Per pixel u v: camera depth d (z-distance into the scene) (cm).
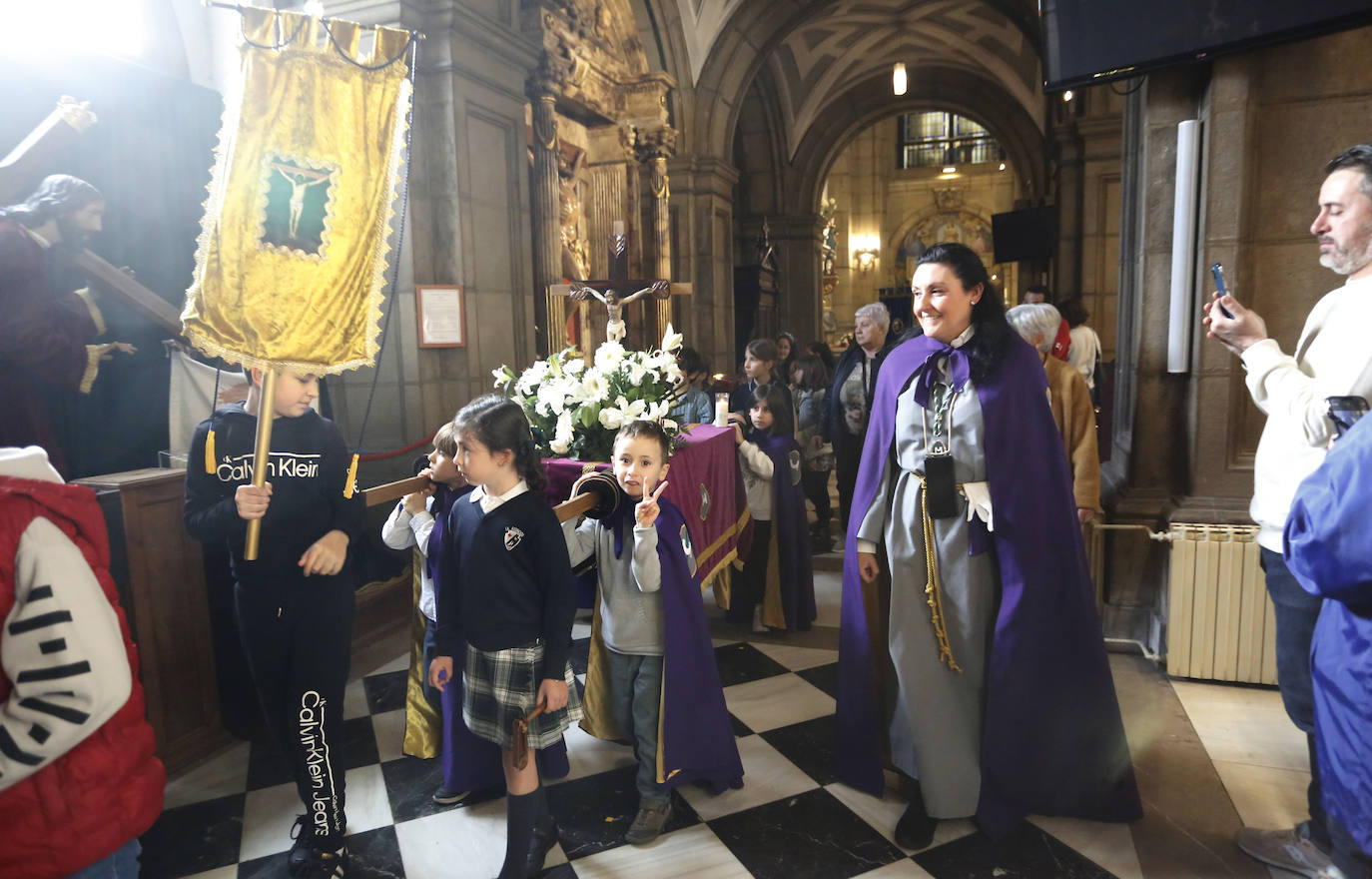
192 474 202
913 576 228
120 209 394
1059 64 348
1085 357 664
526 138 576
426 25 453
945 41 1291
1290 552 138
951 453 221
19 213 264
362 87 177
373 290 183
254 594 201
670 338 292
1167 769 255
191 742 276
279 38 165
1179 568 315
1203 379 323
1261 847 210
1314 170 307
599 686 248
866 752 244
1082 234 921
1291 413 187
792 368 576
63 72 370
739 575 395
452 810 246
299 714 205
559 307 646
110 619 114
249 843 229
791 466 388
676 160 888
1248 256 316
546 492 274
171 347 314
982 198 2570
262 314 167
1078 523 224
